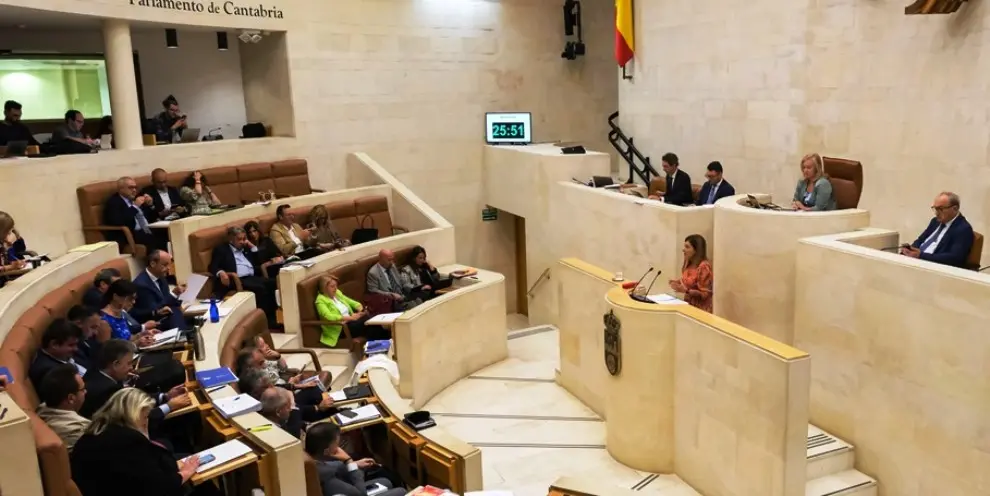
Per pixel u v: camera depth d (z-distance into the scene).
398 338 6.57
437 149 11.64
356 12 10.70
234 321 6.42
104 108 10.83
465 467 4.44
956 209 5.19
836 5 7.53
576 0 12.23
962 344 4.64
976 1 6.24
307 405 5.29
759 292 6.35
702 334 5.20
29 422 2.97
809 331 5.80
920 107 6.85
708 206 7.45
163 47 11.33
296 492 3.84
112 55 8.70
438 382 7.32
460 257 12.15
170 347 5.55
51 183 7.62
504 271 12.58
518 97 12.16
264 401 4.52
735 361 4.88
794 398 4.50
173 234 7.80
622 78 10.91
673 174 8.29
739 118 8.85
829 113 7.75
